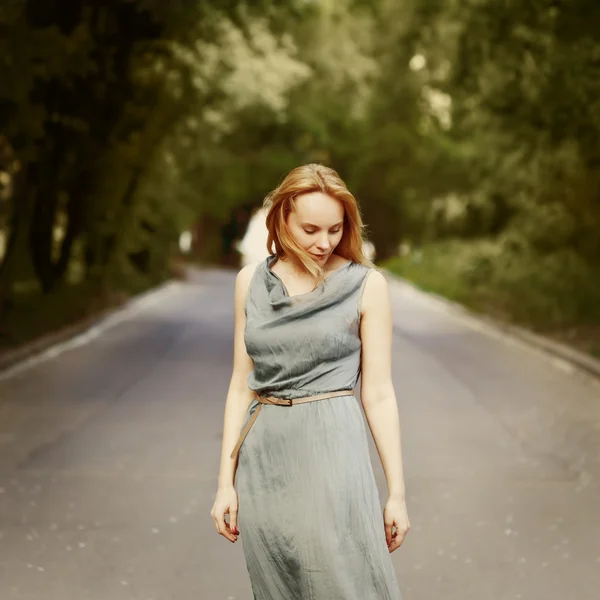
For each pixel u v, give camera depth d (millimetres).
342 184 3580
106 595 6145
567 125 24625
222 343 21859
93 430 11547
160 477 9188
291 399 3611
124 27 23844
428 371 17328
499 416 12758
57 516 7902
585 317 26031
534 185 31688
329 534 3518
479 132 32906
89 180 30672
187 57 27656
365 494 3574
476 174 39500
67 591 6215
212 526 7621
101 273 36625
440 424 12133
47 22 21125
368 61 50469
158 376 16453
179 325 26453
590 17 22703
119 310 30625
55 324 23984
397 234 73438
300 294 3639
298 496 3557
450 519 7879
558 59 23250
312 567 3516
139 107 28250
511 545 7215
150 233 45250
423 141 62125
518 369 17828
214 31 26797
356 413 3633
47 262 31062
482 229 55625
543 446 10812
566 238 34250
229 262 78000
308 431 3578
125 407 13227
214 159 56750
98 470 9484
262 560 3619
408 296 40625
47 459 9977
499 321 26500
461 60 26812
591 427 12031
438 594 6203
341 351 3596
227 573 6551
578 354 18906
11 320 23688
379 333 3633
